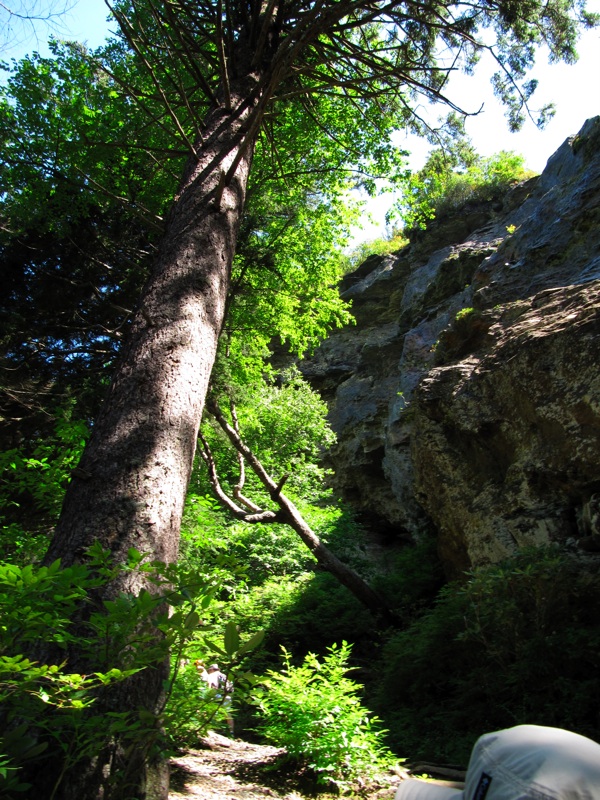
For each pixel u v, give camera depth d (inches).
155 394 162.2
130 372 166.6
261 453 712.4
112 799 100.7
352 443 857.5
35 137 453.4
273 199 511.8
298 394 797.2
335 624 416.5
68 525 138.3
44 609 93.8
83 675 101.4
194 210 208.8
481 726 230.8
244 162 233.5
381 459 822.5
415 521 658.2
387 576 485.7
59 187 445.7
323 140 490.9
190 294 186.5
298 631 409.4
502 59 304.3
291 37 213.0
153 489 145.1
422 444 433.7
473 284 569.0
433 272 871.1
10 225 483.2
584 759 38.9
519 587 255.3
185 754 206.4
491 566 280.4
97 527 135.6
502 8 277.0
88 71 450.9
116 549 132.3
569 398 317.4
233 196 219.3
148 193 464.8
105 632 96.9
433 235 962.7
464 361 431.2
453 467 410.0
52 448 259.3
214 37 233.3
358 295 1010.1
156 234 472.7
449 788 45.7
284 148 484.7
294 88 297.6
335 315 615.2
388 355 892.0
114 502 140.0
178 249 197.5
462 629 266.4
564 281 438.6
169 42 241.6
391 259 1036.5
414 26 296.2
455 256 804.0
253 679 106.2
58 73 452.8
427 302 834.8
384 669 305.1
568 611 244.8
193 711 117.6
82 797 100.0
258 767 199.0
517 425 359.6
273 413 747.4
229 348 530.0
